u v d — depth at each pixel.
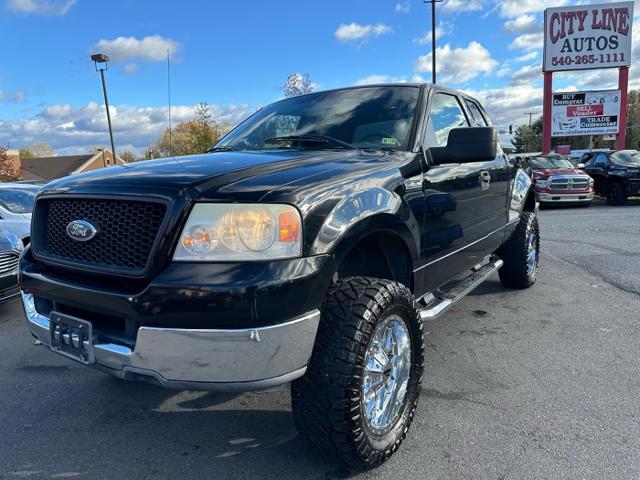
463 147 2.83
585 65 21.80
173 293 1.85
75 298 2.14
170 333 1.88
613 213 13.27
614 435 2.60
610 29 21.41
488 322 4.43
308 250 1.96
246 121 3.79
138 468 2.43
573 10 21.59
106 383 3.42
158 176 2.12
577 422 2.73
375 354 2.29
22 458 2.54
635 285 5.54
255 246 1.89
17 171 38.06
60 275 2.27
